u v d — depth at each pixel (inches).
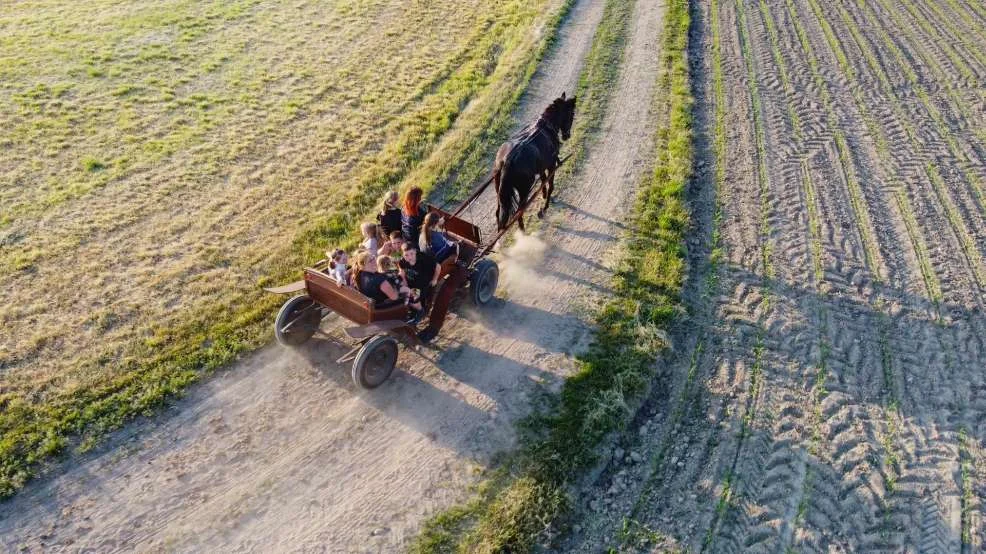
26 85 652.1
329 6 901.8
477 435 300.8
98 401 310.2
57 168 518.9
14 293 382.3
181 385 320.8
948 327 370.3
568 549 259.3
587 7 872.9
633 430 308.7
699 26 822.5
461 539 257.8
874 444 300.5
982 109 626.2
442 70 706.8
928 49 762.2
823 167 528.4
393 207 328.5
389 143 561.0
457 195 483.5
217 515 265.4
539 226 449.7
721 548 258.5
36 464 281.7
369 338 308.2
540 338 355.9
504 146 380.5
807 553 256.5
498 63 722.2
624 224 450.6
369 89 661.9
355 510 268.7
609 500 277.1
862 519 268.7
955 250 435.8
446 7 894.4
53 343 344.5
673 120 585.0
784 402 321.1
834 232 450.6
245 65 718.5
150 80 669.9
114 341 346.3
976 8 893.8
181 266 405.7
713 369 340.2
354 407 314.0
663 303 378.0
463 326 362.9
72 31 797.9
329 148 551.5
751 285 398.3
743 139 566.6
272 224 451.2
